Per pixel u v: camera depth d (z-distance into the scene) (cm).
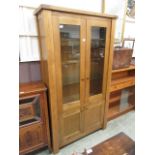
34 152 183
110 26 170
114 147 126
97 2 202
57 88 155
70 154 178
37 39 172
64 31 146
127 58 238
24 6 155
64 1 177
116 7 223
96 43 174
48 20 129
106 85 197
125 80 250
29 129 158
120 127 233
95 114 204
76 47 159
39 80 184
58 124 171
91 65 179
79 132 195
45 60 152
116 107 281
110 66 188
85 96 183
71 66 165
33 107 155
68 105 171
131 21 254
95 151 122
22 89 150
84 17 148
